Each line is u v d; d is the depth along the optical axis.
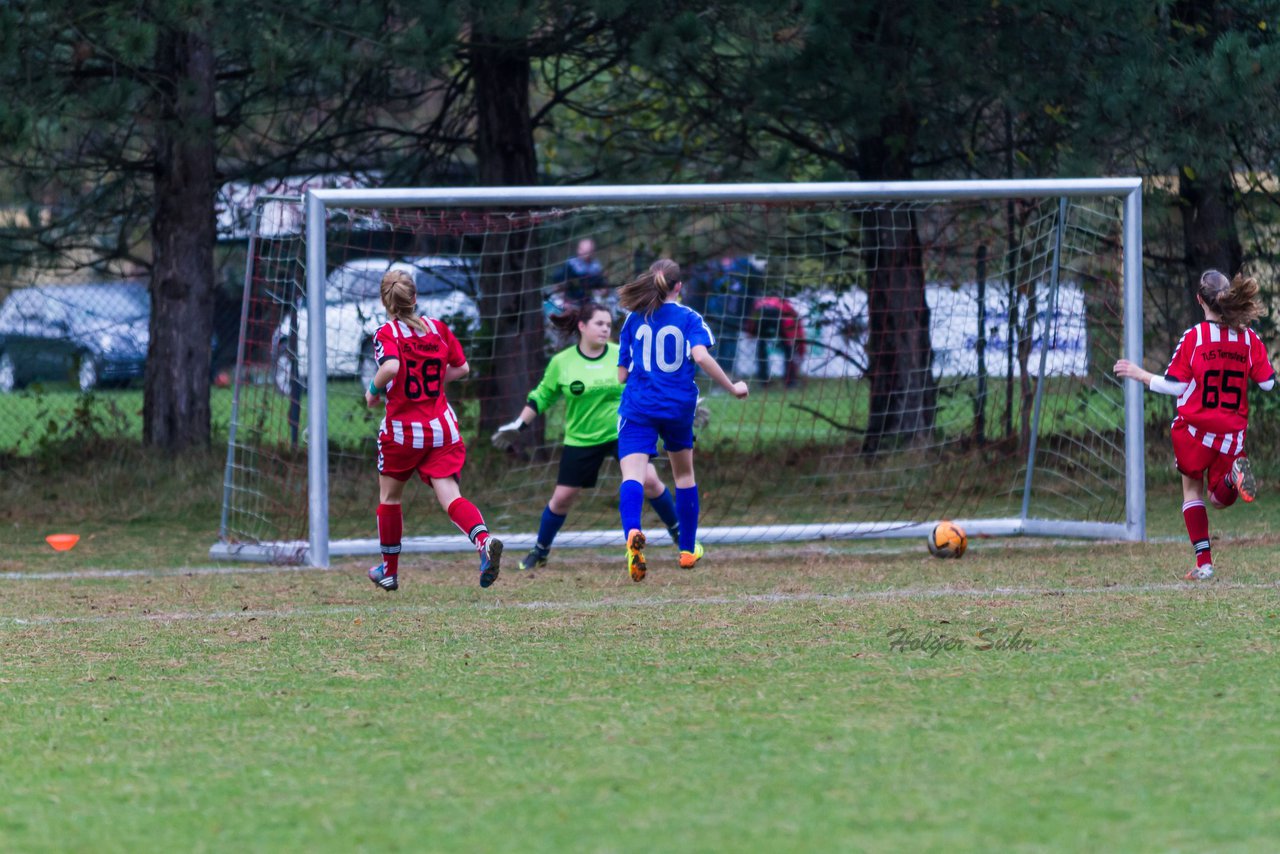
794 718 16.78
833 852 11.81
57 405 61.44
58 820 13.30
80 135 46.62
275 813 13.37
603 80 54.91
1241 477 27.98
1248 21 47.53
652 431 30.03
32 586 30.86
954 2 44.09
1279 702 17.02
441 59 39.78
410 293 27.20
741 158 52.25
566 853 11.95
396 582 28.92
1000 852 11.71
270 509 43.75
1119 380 40.84
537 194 34.19
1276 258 52.47
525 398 51.66
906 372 50.75
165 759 15.55
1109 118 42.50
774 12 40.03
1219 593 26.03
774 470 50.16
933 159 51.75
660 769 14.59
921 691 18.14
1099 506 42.09
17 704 18.56
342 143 54.78
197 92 44.69
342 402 54.56
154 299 52.47
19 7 39.78
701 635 22.80
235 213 54.91
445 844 12.29
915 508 44.03
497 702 18.08
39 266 54.78
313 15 39.31
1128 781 13.77
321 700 18.45
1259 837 11.99
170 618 25.98
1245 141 45.66
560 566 33.38
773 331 53.81
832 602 26.19
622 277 55.97
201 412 52.38
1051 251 42.16
